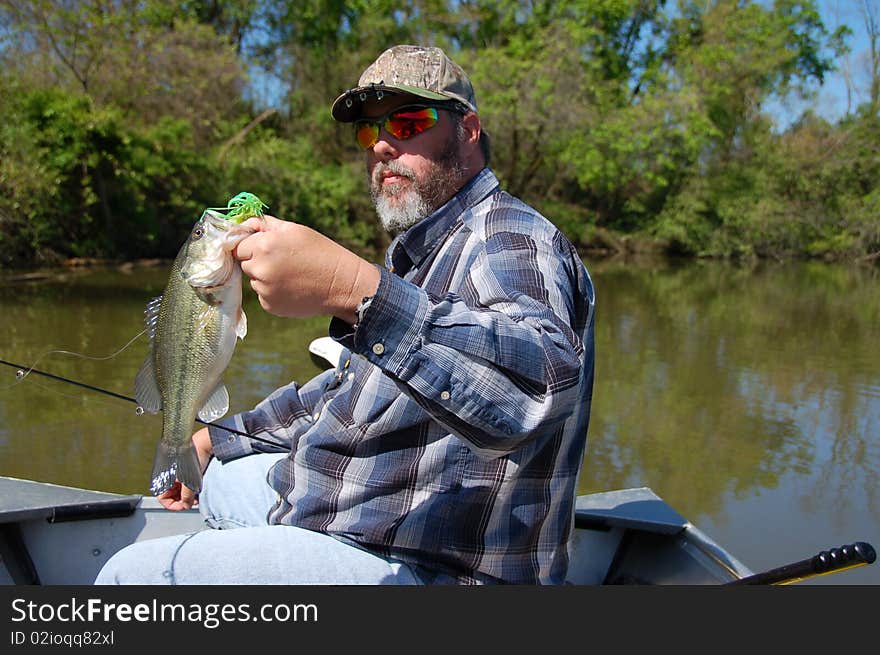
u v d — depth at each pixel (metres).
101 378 6.24
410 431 1.64
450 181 1.87
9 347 7.48
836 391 6.68
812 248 24.14
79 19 15.72
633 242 25.22
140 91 16.44
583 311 1.68
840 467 4.71
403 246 1.85
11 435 4.86
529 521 1.68
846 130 24.58
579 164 21.03
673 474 4.56
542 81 20.19
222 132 18.52
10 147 13.56
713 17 26.25
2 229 13.70
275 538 1.68
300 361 7.01
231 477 2.22
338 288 1.32
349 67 22.56
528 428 1.37
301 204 18.55
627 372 7.31
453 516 1.65
